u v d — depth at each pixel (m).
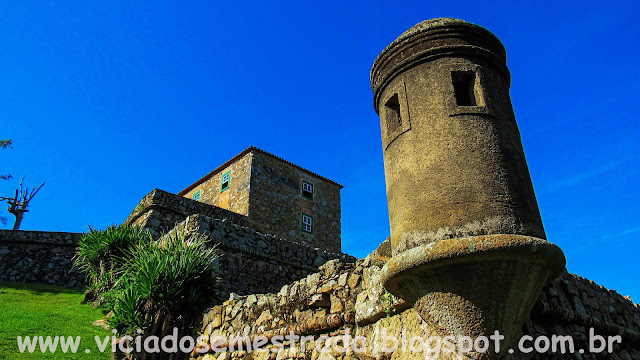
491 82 5.48
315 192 25.47
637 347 8.04
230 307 8.96
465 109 5.13
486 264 4.32
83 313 12.55
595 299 7.35
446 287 4.46
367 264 6.56
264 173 23.14
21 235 19.44
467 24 5.58
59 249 19.50
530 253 4.28
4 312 11.64
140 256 10.40
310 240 23.97
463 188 4.68
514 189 4.78
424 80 5.41
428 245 4.47
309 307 7.32
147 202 18.42
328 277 7.20
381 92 5.96
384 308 5.94
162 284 9.14
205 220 11.87
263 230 21.83
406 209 4.94
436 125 5.09
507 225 4.49
